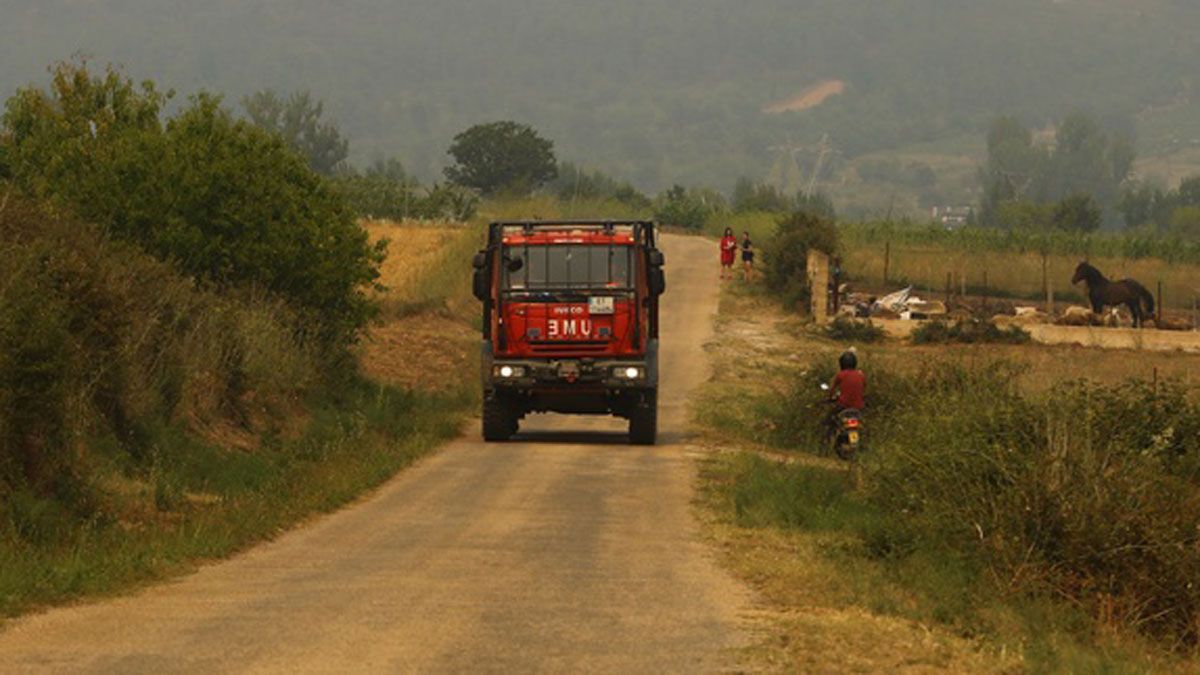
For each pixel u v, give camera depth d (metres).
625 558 30.50
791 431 60.94
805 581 27.69
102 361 39.34
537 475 46.81
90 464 35.47
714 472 48.25
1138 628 27.83
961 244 155.38
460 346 89.75
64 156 58.25
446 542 32.75
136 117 67.19
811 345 106.00
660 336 108.62
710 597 25.61
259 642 20.69
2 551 27.61
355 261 64.94
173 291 48.78
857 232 162.75
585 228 56.75
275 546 32.06
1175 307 133.75
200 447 42.28
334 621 22.41
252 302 56.22
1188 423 36.34
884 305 115.12
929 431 36.69
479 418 67.50
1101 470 30.88
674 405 79.75
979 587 28.06
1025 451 33.00
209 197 57.16
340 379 61.16
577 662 19.66
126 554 28.45
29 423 32.81
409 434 57.06
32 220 42.03
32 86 66.50
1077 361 93.50
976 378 53.16
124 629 21.70
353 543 32.56
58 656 19.66
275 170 60.50
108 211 55.69
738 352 102.62
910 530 32.03
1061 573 29.19
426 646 20.53
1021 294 135.25
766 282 129.62
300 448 47.97
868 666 20.14
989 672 20.47
